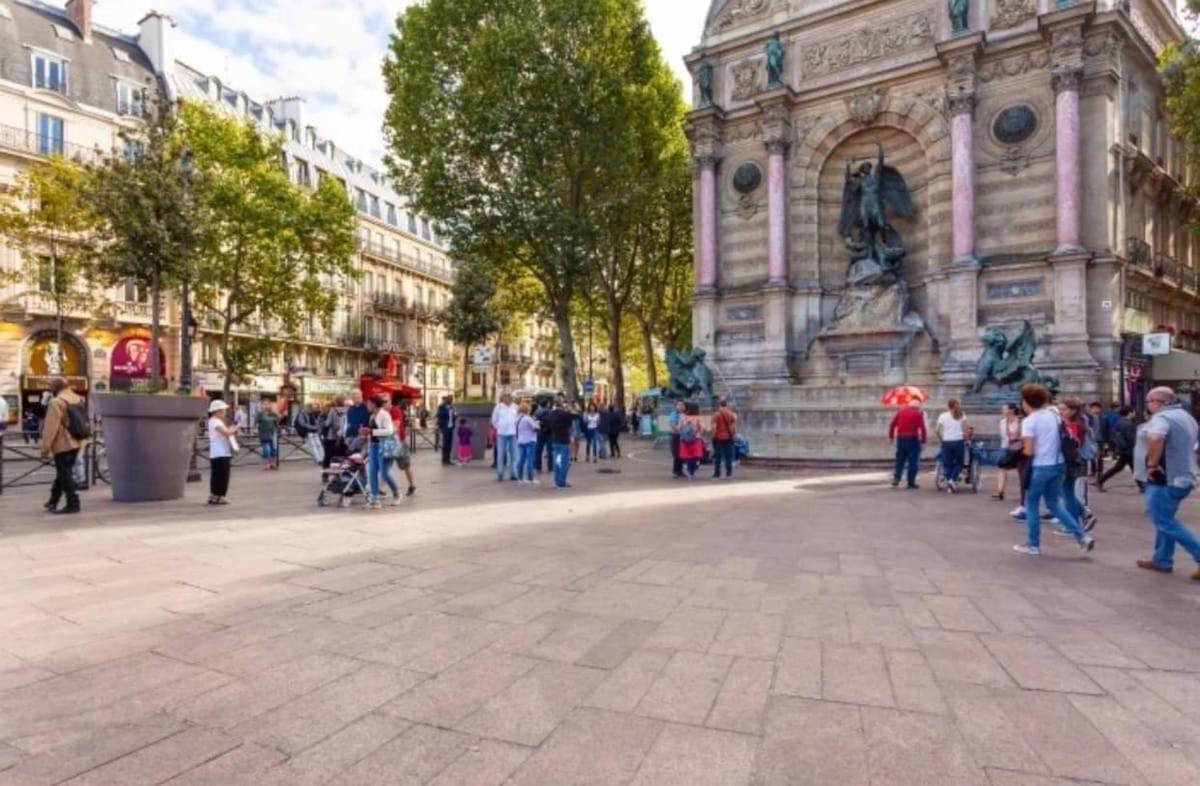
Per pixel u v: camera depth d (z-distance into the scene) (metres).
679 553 7.30
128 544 7.61
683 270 41.88
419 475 16.45
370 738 3.20
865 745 3.15
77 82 35.91
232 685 3.80
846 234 28.50
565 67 28.72
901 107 26.38
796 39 28.77
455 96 29.48
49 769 2.89
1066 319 22.33
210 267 30.64
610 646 4.44
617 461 21.17
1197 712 3.51
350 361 51.62
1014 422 11.98
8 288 32.47
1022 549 7.51
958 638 4.63
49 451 9.73
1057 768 2.95
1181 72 19.73
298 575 6.25
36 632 4.64
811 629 4.80
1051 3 23.47
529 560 6.91
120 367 21.47
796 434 20.77
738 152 30.05
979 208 24.42
